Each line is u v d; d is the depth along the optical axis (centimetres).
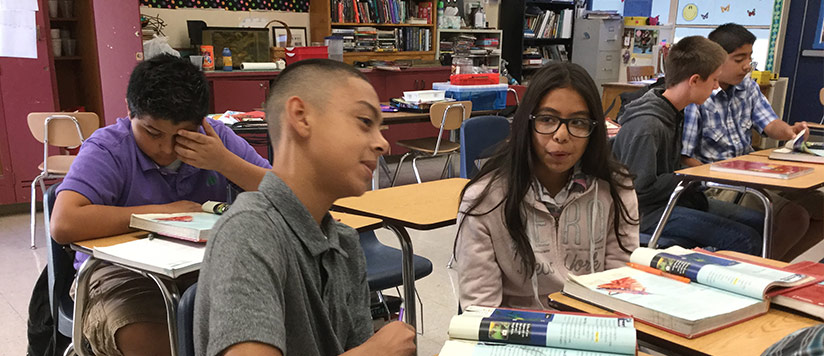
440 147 487
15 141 458
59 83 572
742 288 116
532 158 150
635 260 136
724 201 288
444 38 747
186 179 188
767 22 769
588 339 94
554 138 143
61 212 159
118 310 162
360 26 677
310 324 85
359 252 103
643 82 696
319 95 84
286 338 82
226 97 552
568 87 142
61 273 173
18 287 319
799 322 111
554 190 158
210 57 555
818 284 123
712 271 122
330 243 90
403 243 202
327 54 606
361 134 86
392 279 211
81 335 164
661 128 250
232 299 72
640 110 256
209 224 157
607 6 905
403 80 668
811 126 351
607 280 125
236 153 202
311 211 88
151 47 516
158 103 166
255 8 627
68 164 405
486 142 307
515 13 787
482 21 763
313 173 87
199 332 77
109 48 521
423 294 314
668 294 116
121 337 161
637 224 163
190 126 174
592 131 147
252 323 71
